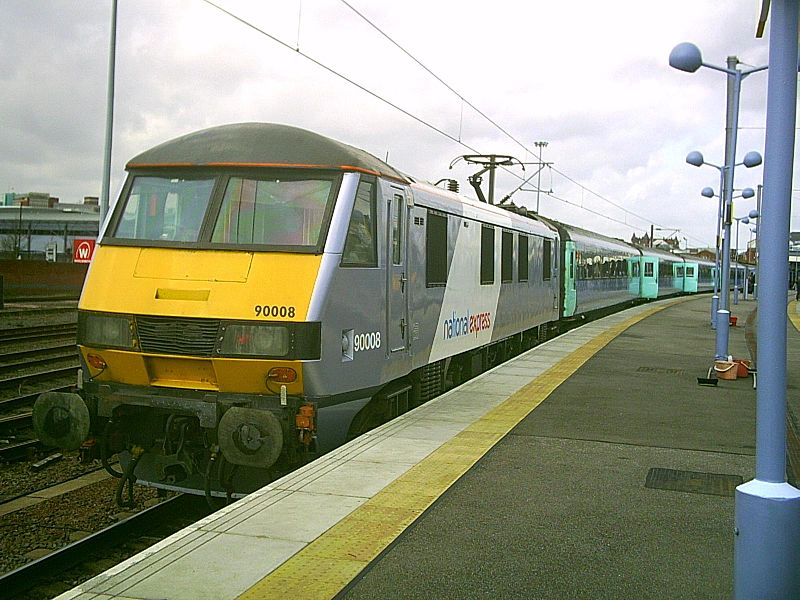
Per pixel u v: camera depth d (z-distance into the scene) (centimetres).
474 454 841
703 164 2627
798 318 3378
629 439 934
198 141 897
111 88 2330
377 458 817
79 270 4641
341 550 564
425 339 1105
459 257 1271
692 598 495
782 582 400
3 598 657
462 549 571
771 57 418
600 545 584
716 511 668
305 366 783
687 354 1866
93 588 493
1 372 1708
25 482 999
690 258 6750
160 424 845
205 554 553
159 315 804
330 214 836
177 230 852
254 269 810
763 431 414
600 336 2295
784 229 413
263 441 761
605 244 3384
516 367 1548
